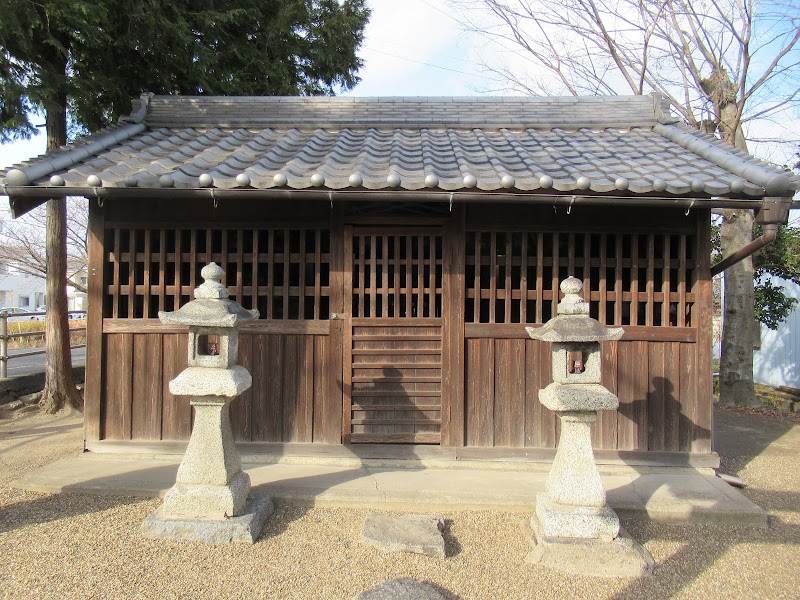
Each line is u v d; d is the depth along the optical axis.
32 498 3.97
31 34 5.46
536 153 4.90
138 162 4.50
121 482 4.12
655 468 4.60
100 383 4.73
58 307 7.18
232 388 3.36
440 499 3.92
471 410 4.67
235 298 4.78
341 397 4.68
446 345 4.66
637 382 4.64
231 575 3.05
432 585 2.99
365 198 4.00
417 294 4.73
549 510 3.36
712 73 9.58
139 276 4.85
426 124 5.84
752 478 4.87
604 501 3.36
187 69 7.14
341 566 3.16
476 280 4.71
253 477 4.28
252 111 5.94
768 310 10.59
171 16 7.04
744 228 8.78
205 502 3.46
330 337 4.70
